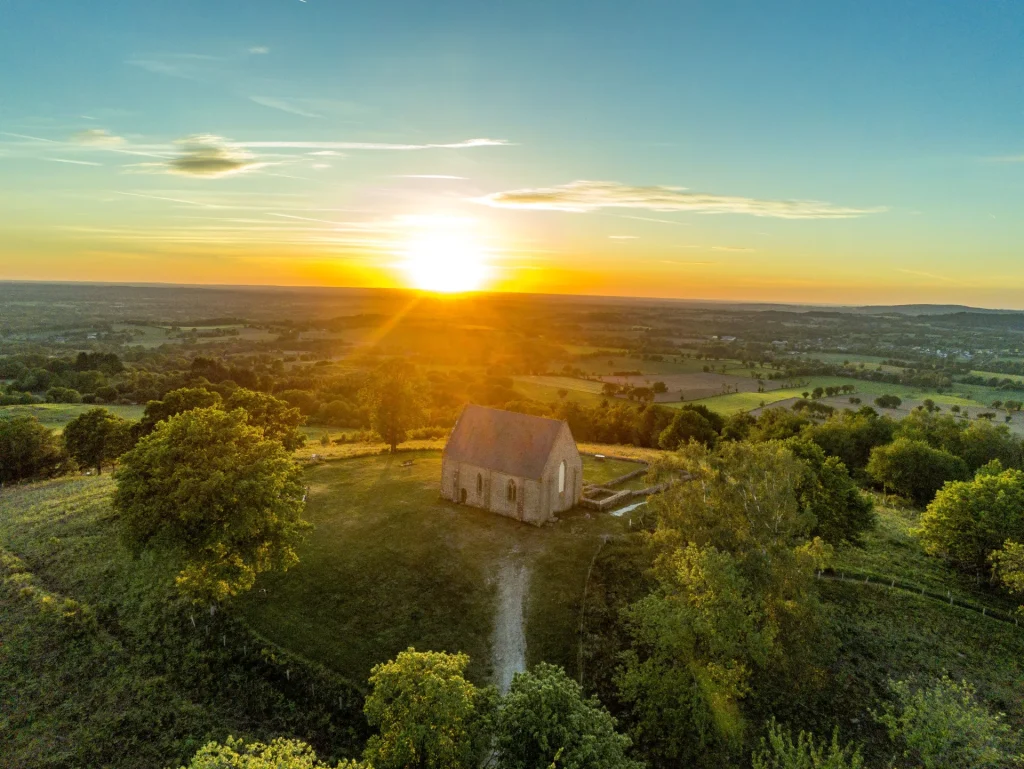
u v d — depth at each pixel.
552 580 53.19
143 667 43.38
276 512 48.41
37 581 52.28
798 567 40.38
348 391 154.62
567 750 28.20
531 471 62.94
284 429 77.56
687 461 47.72
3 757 35.56
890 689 43.09
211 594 47.50
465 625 47.94
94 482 79.38
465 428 70.00
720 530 43.84
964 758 34.78
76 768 35.38
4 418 110.62
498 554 57.00
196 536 46.03
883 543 67.38
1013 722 40.56
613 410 131.88
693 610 39.09
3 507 70.31
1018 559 51.47
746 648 39.44
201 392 77.00
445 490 69.88
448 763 29.67
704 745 38.38
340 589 51.31
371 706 31.61
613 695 42.66
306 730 39.50
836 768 31.36
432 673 31.50
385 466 84.56
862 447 105.56
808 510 43.94
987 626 50.88
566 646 46.31
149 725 38.78
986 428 103.75
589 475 80.06
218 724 39.41
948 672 45.12
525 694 30.00
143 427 74.00
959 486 62.66
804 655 40.31
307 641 45.53
